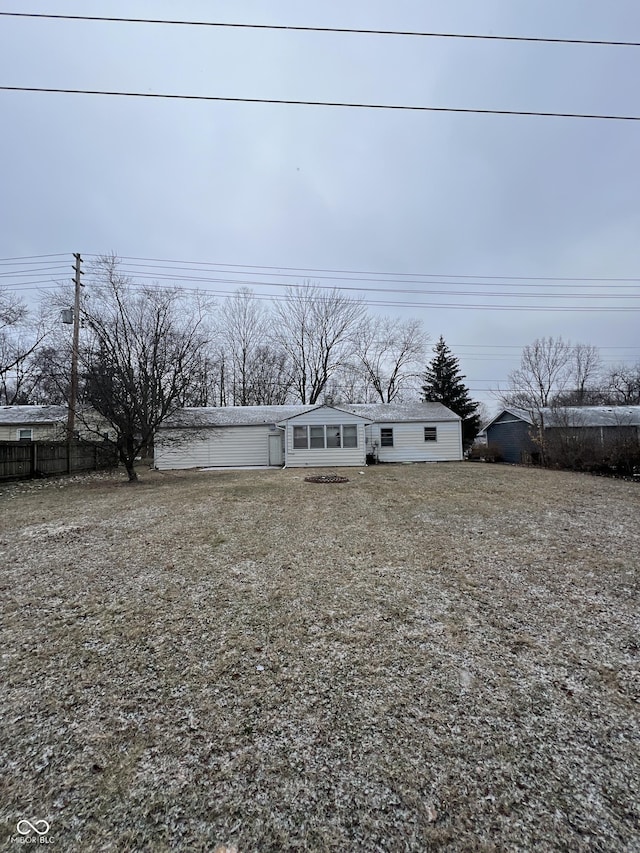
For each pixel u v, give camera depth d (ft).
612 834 4.80
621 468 41.88
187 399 47.06
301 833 4.91
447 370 100.63
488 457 73.72
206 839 4.84
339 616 10.78
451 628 10.10
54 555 16.07
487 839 4.77
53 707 7.27
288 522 21.02
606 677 8.05
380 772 5.78
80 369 45.88
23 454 43.11
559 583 12.86
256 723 6.84
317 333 102.12
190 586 12.83
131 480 40.34
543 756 6.04
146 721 6.90
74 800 5.37
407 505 25.36
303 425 58.90
